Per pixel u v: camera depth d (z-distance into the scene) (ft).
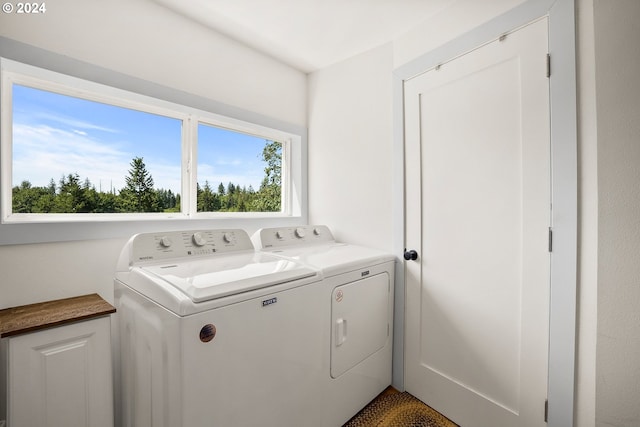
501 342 4.36
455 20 4.88
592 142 3.44
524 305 4.09
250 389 3.32
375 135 6.34
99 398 3.63
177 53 5.37
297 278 3.92
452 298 5.00
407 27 5.62
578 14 3.52
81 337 3.52
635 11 3.02
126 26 4.76
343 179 7.04
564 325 3.65
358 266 4.96
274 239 5.90
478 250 4.64
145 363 3.35
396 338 5.89
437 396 5.22
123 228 4.81
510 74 4.21
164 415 2.95
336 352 4.56
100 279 4.61
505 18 4.21
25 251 3.98
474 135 4.65
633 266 3.08
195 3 5.10
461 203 4.85
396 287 5.89
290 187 8.05
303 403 4.00
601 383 3.28
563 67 3.62
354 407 5.02
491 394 4.48
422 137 5.45
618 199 3.16
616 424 3.21
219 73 6.01
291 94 7.53
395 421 4.99
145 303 3.35
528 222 4.02
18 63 3.86
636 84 3.03
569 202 3.59
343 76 7.05
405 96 5.74
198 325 2.84
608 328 3.24
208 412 2.93
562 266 3.66
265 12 5.32
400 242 5.81
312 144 7.86
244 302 3.24
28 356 3.12
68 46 4.21
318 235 6.81
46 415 3.24
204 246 4.75
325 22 5.57
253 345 3.34
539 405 3.93
